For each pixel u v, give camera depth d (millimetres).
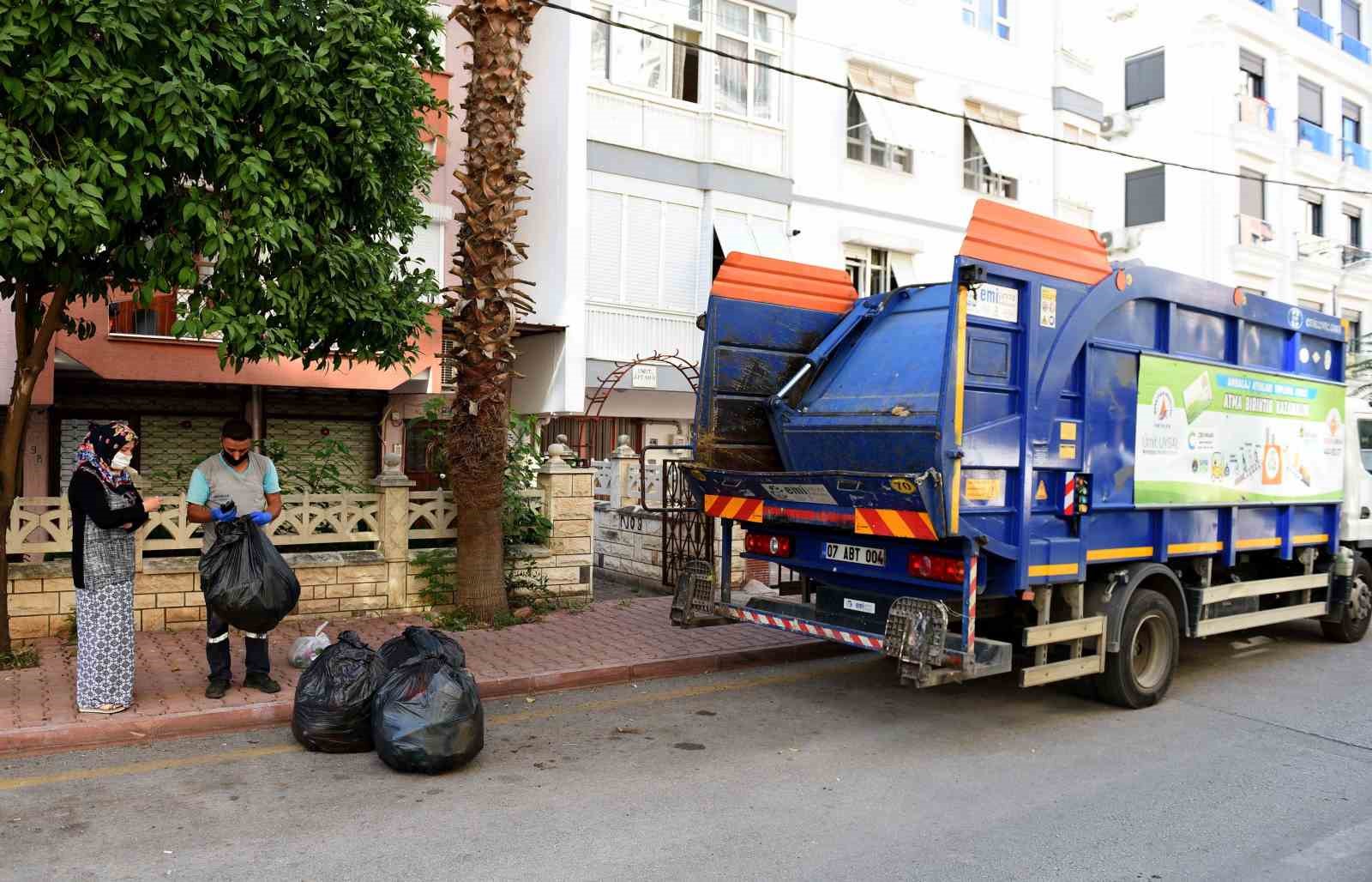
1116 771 5996
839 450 7000
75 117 6031
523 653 8328
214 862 4430
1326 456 9281
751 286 7695
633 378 17031
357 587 9211
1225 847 4871
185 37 6102
